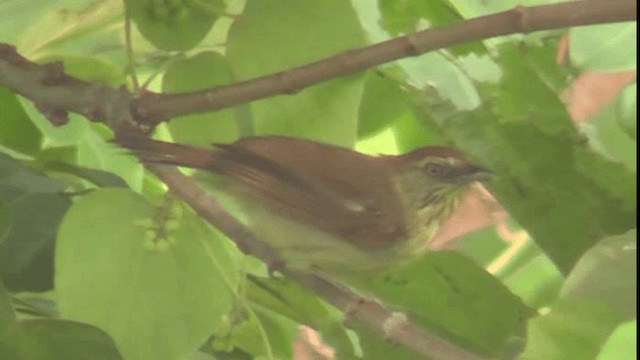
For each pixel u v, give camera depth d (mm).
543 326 2982
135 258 3275
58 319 3096
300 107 3410
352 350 3414
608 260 2988
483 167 3309
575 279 2994
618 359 2811
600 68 3277
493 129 3270
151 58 3432
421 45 2945
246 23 3344
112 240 3254
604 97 3287
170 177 3354
